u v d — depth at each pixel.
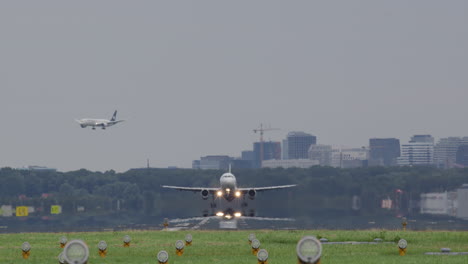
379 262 159.25
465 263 152.88
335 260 165.75
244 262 166.12
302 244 90.06
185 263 167.50
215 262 168.62
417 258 167.75
